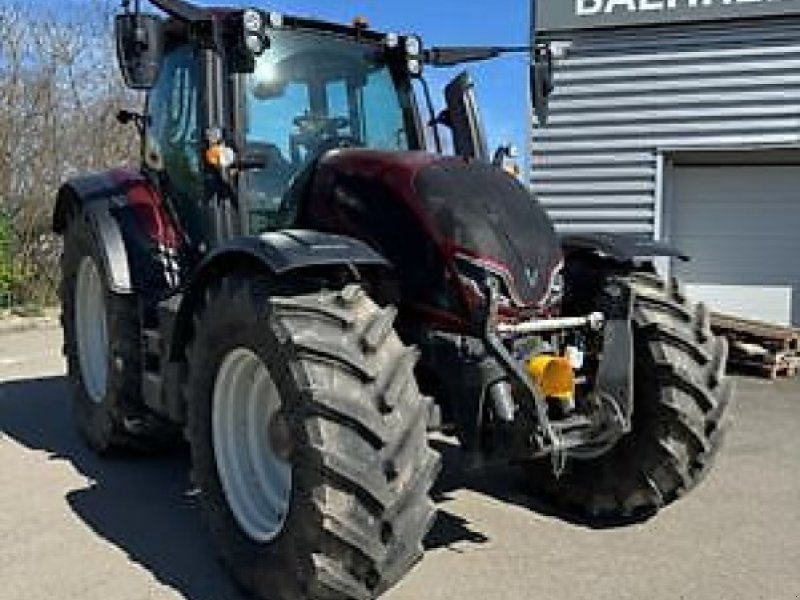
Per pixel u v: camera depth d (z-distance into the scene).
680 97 10.23
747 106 10.00
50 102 13.57
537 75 4.61
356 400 3.14
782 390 7.88
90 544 4.11
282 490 3.62
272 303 3.35
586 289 4.11
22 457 5.42
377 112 4.73
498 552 4.00
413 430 3.16
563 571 3.80
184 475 5.10
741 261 10.80
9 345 9.71
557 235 3.94
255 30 4.24
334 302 3.35
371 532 3.07
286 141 4.40
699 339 4.12
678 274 11.03
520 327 3.57
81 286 5.63
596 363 3.81
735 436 6.18
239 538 3.61
